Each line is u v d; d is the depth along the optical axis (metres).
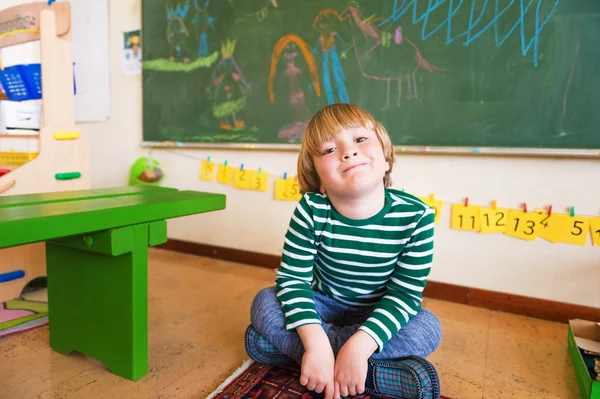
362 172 0.84
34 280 1.62
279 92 1.88
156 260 2.07
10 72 1.70
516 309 1.50
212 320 1.33
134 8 2.24
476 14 1.48
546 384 1.01
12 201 0.93
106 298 0.99
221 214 2.10
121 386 0.94
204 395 0.91
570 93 1.37
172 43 2.14
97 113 2.41
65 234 0.75
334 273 0.97
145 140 2.28
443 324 1.38
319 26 1.76
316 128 0.90
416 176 1.63
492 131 1.49
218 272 1.88
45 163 1.50
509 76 1.45
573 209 1.40
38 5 1.51
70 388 0.93
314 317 0.86
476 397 0.94
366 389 0.86
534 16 1.40
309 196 0.96
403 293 0.91
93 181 2.48
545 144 1.42
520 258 1.49
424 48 1.57
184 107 2.14
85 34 2.38
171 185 2.24
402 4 1.60
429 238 0.90
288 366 1.00
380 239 0.90
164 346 1.14
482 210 1.53
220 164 2.08
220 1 2.00
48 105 1.51
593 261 1.39
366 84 1.69
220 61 2.02
